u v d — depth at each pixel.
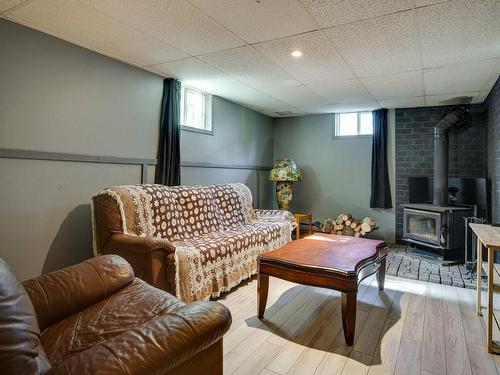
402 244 5.05
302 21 2.28
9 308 0.90
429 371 1.79
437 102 4.64
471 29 2.38
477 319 2.44
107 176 3.08
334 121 5.62
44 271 2.59
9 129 2.34
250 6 2.08
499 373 1.78
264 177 5.86
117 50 2.86
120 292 1.69
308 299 2.83
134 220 2.73
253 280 3.35
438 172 4.43
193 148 4.14
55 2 2.06
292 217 4.53
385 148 5.14
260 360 1.90
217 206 3.77
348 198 5.52
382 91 4.11
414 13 2.15
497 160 3.59
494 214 3.80
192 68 3.32
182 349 1.06
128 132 3.25
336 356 1.94
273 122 6.07
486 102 4.34
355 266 2.15
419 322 2.39
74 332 1.34
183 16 2.23
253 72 3.42
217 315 1.23
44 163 2.58
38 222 2.55
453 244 3.99
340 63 3.12
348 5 2.05
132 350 0.98
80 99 2.80
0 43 2.28
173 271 2.38
